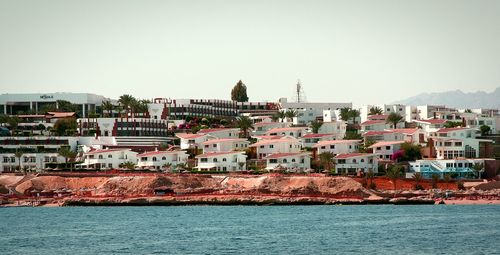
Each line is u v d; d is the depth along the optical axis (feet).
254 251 600.80
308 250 603.67
